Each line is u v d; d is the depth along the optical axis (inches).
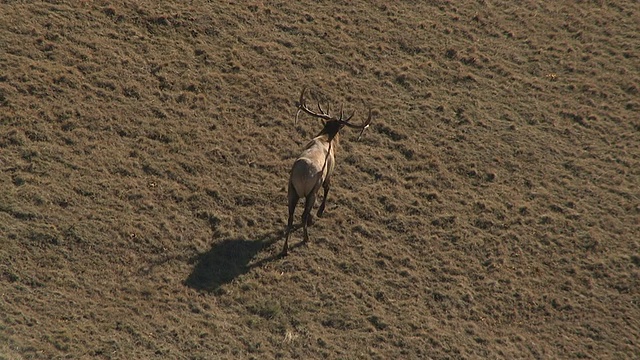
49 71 3966.5
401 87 4471.0
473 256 3494.1
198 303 3002.0
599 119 4517.7
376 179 3804.1
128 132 3762.3
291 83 4296.3
